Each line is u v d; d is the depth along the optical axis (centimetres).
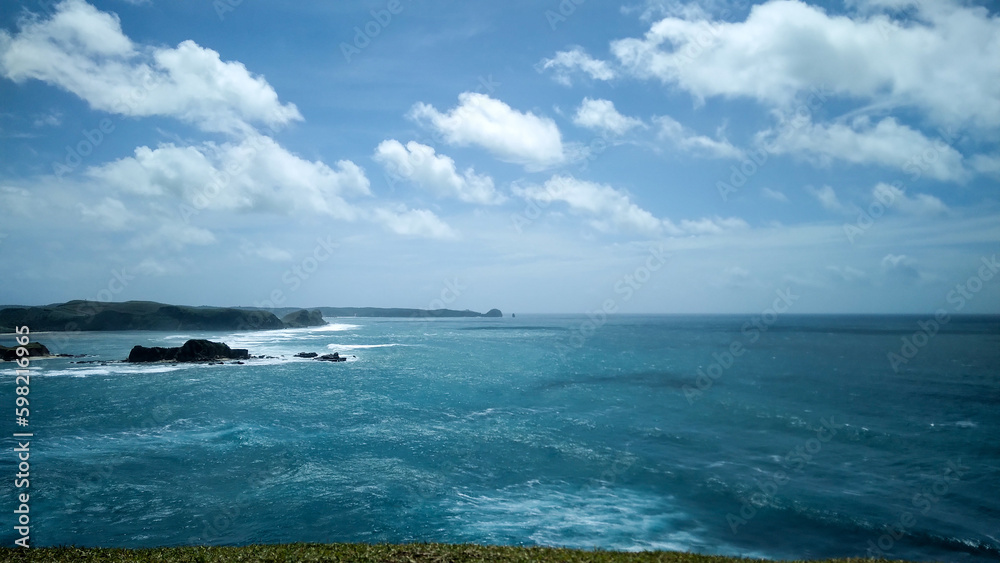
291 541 1831
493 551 1412
